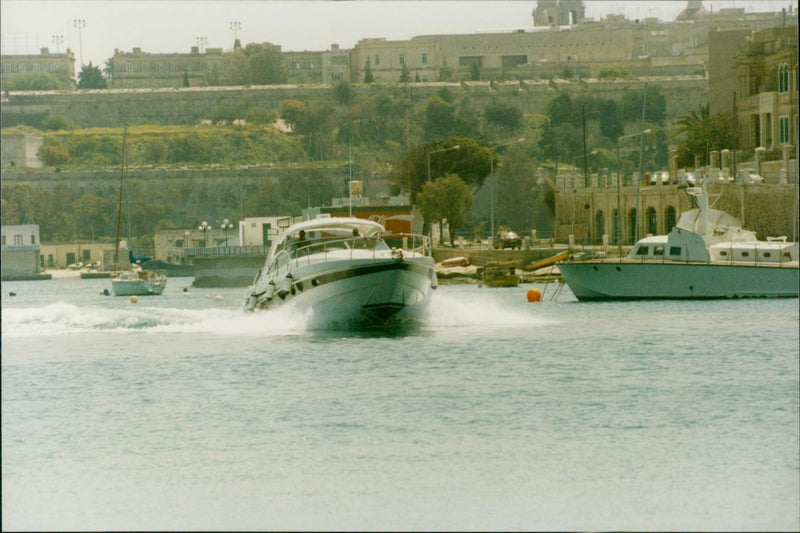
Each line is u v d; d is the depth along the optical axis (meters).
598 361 124.69
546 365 122.75
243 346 137.38
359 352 131.12
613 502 75.75
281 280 147.12
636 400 103.31
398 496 76.25
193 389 111.06
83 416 99.00
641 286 198.62
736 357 127.62
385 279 139.25
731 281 194.25
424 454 86.19
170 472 81.69
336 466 82.75
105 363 127.81
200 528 70.56
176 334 154.38
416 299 144.12
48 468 82.50
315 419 96.38
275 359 126.94
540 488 77.81
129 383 114.81
